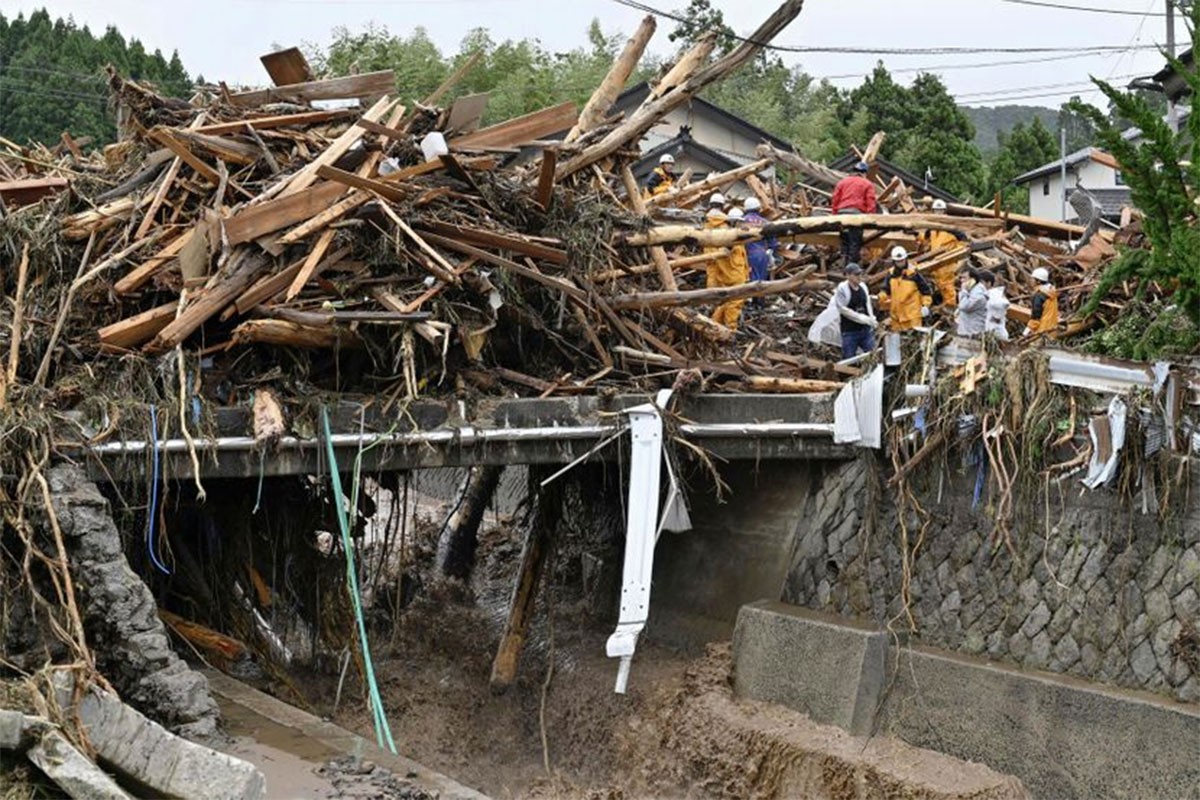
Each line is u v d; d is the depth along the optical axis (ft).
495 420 45.47
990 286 67.00
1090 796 38.73
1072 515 42.11
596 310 49.24
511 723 52.85
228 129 47.47
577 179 53.01
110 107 52.39
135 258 44.37
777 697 47.44
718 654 50.16
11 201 50.16
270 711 40.34
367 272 45.03
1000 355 44.39
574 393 47.75
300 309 43.50
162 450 40.47
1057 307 62.44
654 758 48.39
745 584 53.11
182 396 40.81
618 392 47.98
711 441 48.65
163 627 38.27
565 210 49.62
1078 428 41.88
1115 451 39.70
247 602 48.34
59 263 44.57
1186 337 45.03
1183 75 42.70
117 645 37.42
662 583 56.65
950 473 45.83
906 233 69.15
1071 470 41.68
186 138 46.03
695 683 49.55
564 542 59.47
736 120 117.39
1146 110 42.93
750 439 49.03
